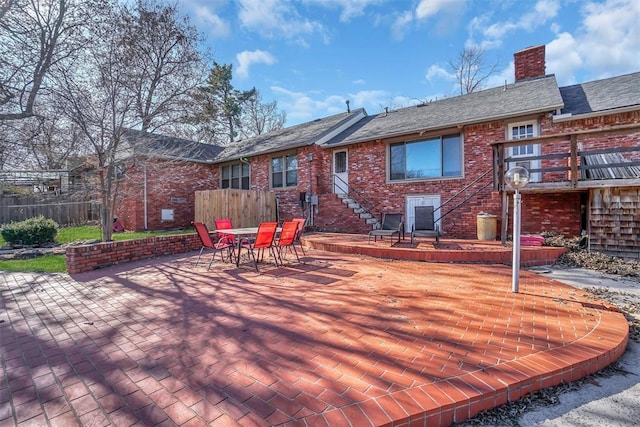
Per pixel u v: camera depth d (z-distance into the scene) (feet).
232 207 41.93
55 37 28.81
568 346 9.68
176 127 40.27
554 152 30.09
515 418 7.30
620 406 7.68
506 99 35.53
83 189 37.19
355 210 39.14
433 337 10.50
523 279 18.21
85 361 9.52
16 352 10.23
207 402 7.36
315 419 6.64
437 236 26.71
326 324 11.83
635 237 21.93
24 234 33.76
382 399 7.22
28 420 6.95
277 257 26.25
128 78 33.35
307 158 44.65
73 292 17.06
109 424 6.74
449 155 35.55
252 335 11.02
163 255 27.86
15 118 29.53
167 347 10.27
